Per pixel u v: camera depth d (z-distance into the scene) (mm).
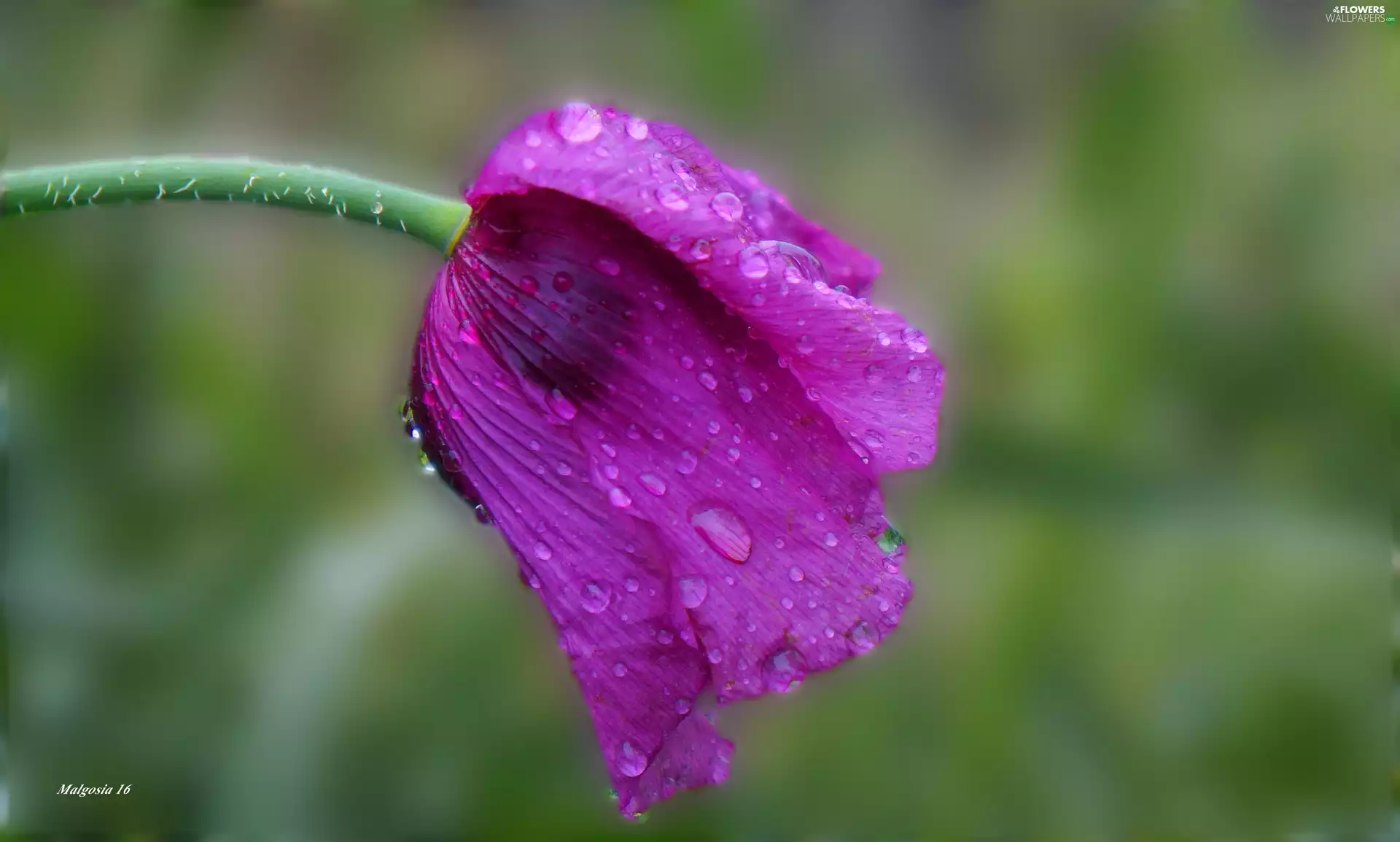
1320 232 383
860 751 333
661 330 260
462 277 267
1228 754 337
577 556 260
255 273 374
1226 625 344
